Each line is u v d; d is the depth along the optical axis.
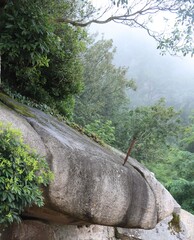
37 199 3.43
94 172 4.29
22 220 4.71
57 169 3.83
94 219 4.42
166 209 5.92
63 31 7.04
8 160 3.17
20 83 6.32
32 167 3.36
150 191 5.42
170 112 14.58
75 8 7.25
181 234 7.87
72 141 4.52
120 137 15.31
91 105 17.58
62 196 3.93
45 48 5.28
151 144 14.91
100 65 18.31
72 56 7.21
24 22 5.07
